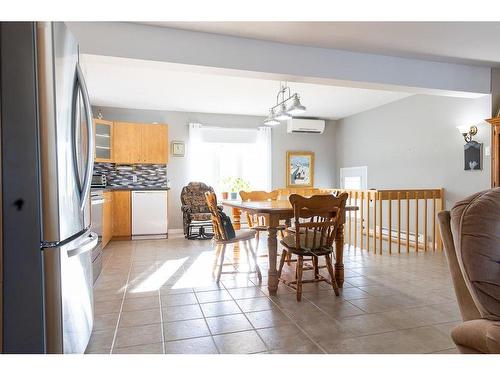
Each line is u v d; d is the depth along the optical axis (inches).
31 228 55.7
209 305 101.8
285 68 132.4
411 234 209.8
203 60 122.1
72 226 64.7
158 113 252.1
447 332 82.5
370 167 253.0
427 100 201.9
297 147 286.2
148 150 235.6
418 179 208.5
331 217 115.6
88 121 73.9
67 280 61.1
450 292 112.8
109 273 138.6
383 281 125.7
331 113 269.6
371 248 192.2
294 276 133.8
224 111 257.6
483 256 49.5
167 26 116.6
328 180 295.1
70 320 63.0
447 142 188.4
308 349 74.2
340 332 82.8
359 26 116.2
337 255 120.2
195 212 234.2
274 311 96.7
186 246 198.2
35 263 55.8
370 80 144.3
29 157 55.4
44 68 55.6
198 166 258.4
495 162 156.4
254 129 273.0
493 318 48.0
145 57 115.7
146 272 140.0
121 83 184.4
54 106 56.4
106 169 238.1
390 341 77.8
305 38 127.3
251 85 188.2
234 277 132.6
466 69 159.0
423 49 138.6
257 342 77.8
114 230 217.0
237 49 126.0
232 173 273.6
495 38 126.5
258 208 114.0
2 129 55.2
